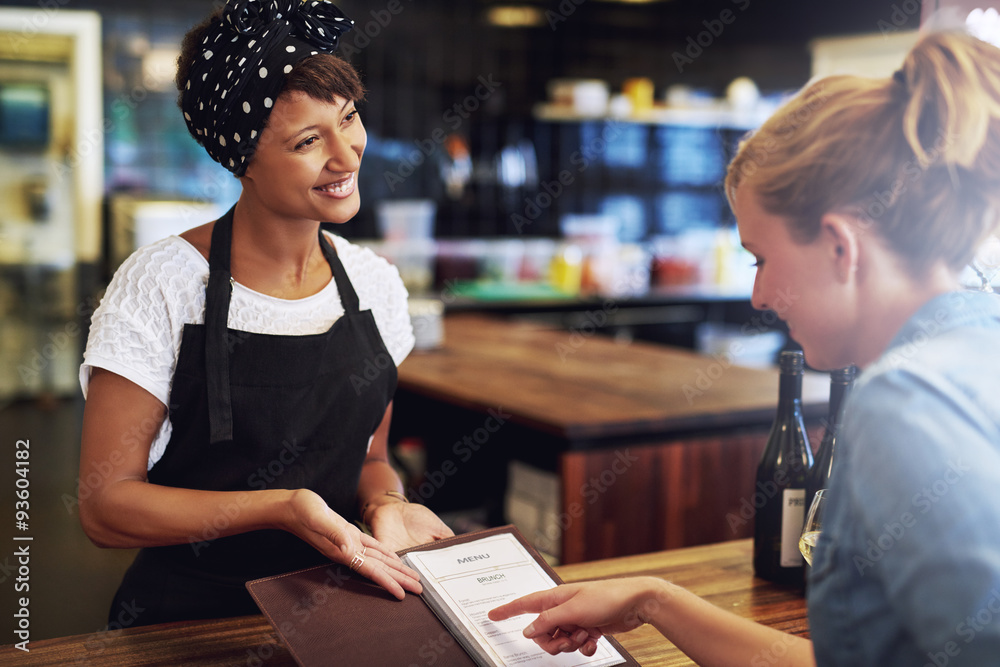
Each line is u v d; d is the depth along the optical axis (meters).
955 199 0.70
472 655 1.01
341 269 1.41
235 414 1.26
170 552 1.34
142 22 4.75
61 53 4.66
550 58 5.54
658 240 6.02
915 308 0.74
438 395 2.70
